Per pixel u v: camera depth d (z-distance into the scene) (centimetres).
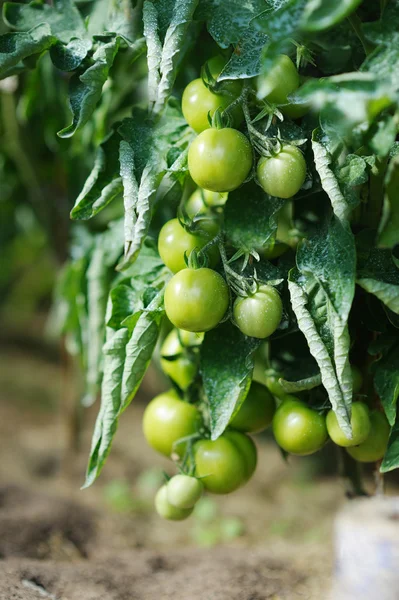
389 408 145
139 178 148
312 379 146
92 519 209
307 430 149
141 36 155
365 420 147
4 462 268
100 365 166
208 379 148
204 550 193
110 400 150
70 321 185
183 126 152
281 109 146
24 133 197
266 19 138
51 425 330
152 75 145
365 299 150
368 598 146
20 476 254
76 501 223
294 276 145
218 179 143
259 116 144
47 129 185
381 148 141
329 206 149
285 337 153
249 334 145
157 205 157
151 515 230
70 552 192
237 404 147
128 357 148
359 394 150
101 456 149
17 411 347
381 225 140
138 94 178
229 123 145
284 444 150
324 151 143
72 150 179
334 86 137
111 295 155
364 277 144
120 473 270
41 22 154
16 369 404
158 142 150
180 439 155
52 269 430
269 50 138
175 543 207
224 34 146
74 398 247
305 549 190
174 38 144
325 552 185
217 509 243
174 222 150
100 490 247
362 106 136
